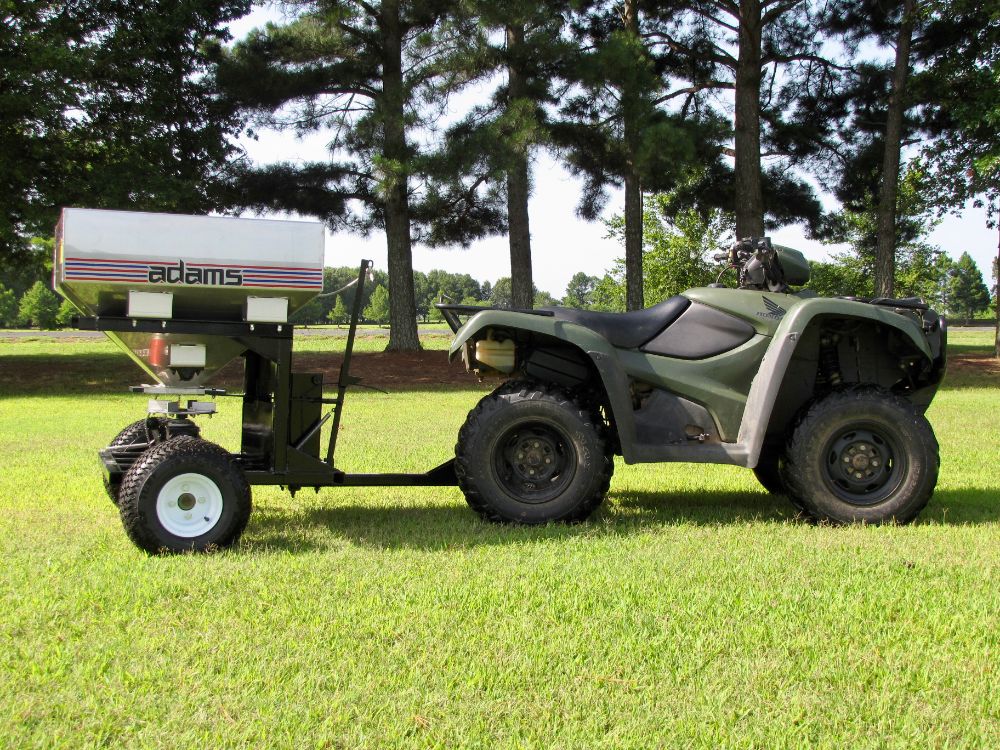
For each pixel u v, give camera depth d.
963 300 116.75
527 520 5.27
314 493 6.53
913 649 3.24
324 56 21.88
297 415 5.36
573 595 3.84
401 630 3.41
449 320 5.70
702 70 24.41
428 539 4.93
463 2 18.69
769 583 4.03
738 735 2.61
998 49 21.92
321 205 23.06
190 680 2.95
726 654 3.22
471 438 5.26
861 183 25.23
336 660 3.13
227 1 23.47
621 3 22.72
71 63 18.73
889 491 5.38
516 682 2.96
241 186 22.73
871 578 4.11
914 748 2.55
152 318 4.80
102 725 2.64
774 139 25.84
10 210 20.02
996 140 21.98
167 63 22.50
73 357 25.70
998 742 2.59
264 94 21.12
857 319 5.67
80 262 4.65
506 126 18.14
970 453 8.62
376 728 2.65
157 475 4.59
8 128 19.33
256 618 3.55
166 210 20.75
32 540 4.87
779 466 5.52
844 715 2.74
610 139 20.33
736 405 5.55
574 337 5.34
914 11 21.78
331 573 4.20
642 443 5.54
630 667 3.08
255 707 2.77
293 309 5.18
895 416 5.35
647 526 5.29
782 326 5.46
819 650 3.24
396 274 25.12
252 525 5.37
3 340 40.97
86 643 3.29
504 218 24.44
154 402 5.29
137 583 4.02
